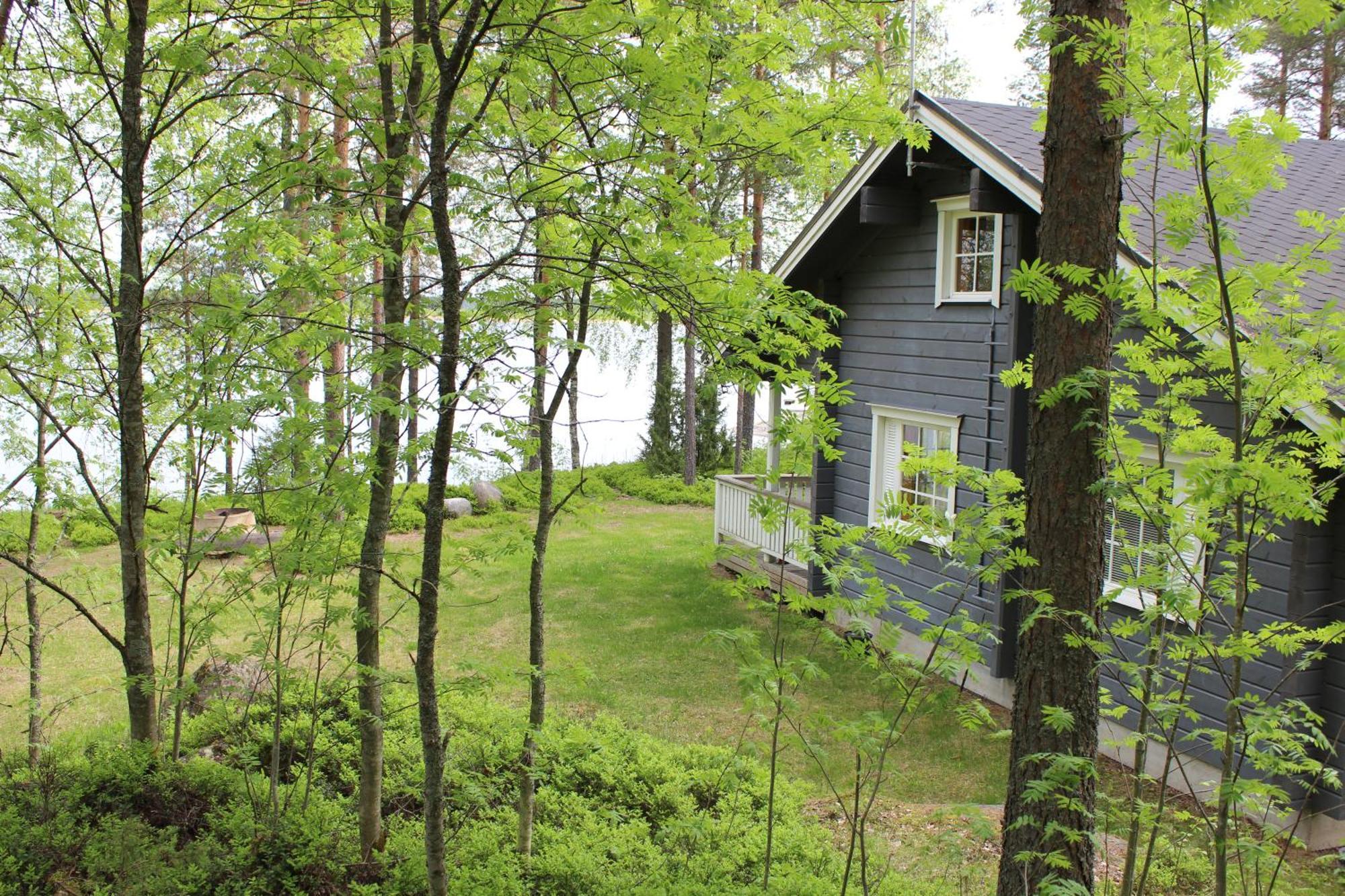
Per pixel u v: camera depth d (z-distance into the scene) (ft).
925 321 30.81
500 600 39.29
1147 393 21.89
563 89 13.28
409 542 47.34
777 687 14.53
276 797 15.72
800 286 34.81
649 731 25.73
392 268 14.12
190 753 19.20
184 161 18.53
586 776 20.29
